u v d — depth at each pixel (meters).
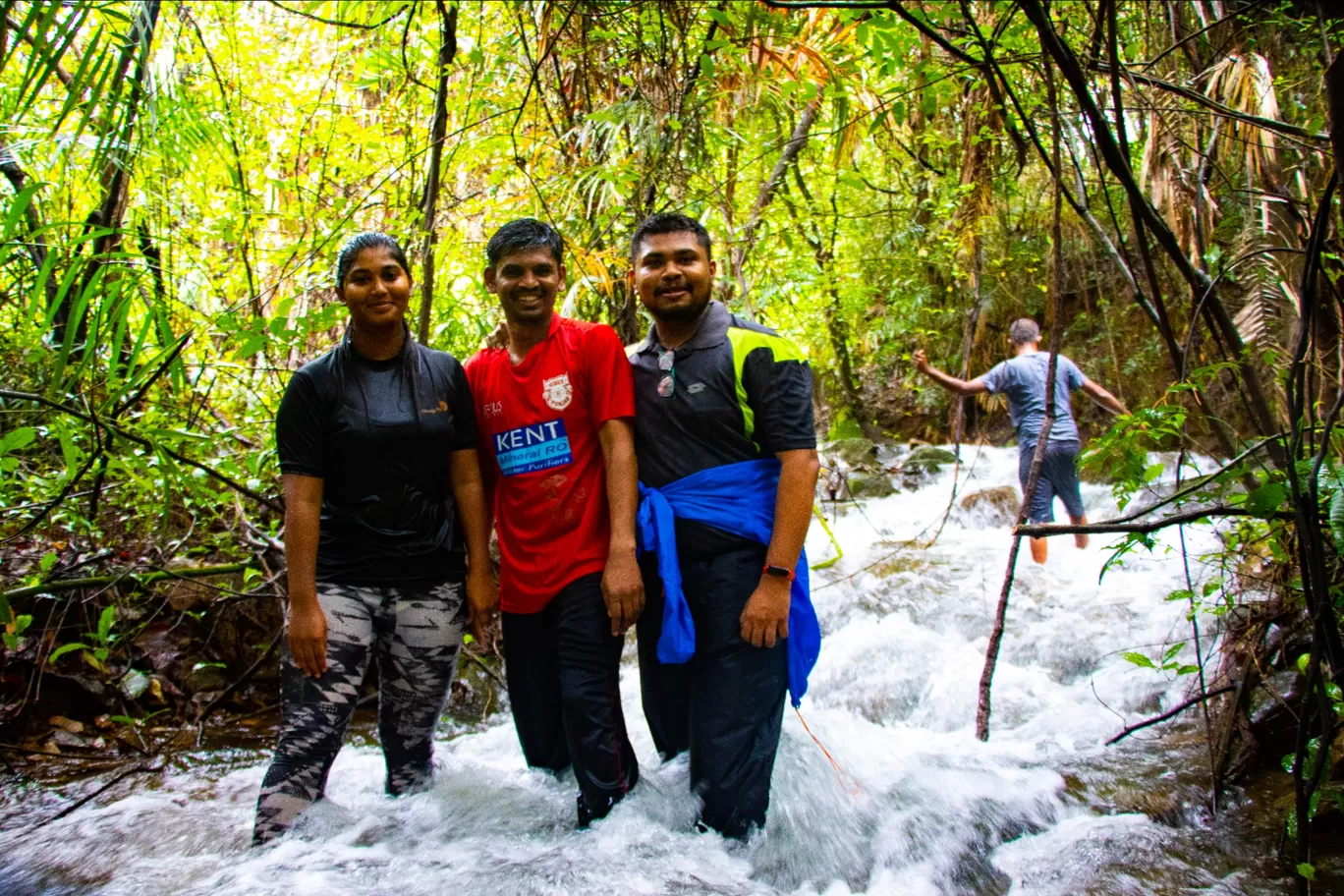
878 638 3.83
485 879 1.90
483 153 3.73
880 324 8.43
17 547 3.24
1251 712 2.48
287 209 4.29
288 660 2.22
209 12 4.78
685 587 2.22
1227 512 1.82
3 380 2.93
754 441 2.24
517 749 3.00
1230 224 2.94
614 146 3.70
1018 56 2.55
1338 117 1.45
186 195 3.83
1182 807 2.29
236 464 3.21
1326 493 1.73
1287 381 1.81
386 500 2.25
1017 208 7.40
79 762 2.84
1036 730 3.03
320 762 2.17
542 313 2.30
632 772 2.27
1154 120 2.77
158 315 2.63
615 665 2.25
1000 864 2.08
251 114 4.54
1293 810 2.13
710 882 1.90
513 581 2.30
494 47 3.80
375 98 4.98
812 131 4.88
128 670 3.21
